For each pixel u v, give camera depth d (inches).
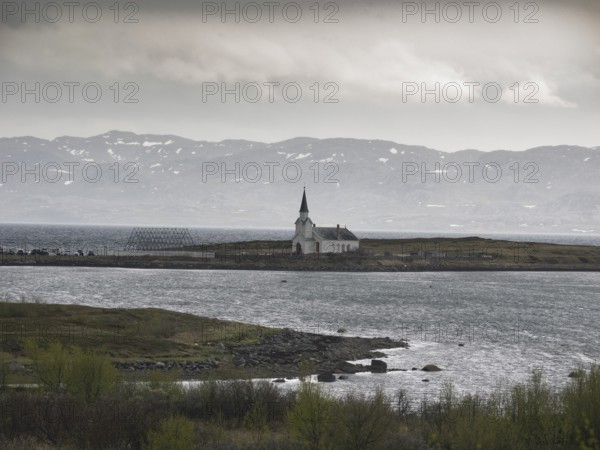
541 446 7726.4
